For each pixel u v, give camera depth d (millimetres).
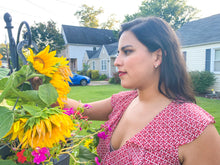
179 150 673
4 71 717
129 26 783
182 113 708
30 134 553
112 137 910
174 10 25391
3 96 607
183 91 790
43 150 575
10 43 997
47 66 637
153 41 726
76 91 9828
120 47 776
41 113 564
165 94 773
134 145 749
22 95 616
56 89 681
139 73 747
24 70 640
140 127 790
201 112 711
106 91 9781
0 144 715
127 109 956
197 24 11945
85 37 28469
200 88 8695
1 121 559
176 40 788
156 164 679
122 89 10781
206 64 9602
